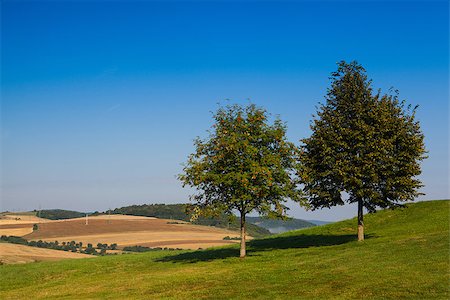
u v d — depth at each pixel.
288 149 36.94
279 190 35.91
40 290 32.22
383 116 38.06
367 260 29.64
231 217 36.91
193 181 35.75
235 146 34.94
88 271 39.12
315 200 41.50
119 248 94.88
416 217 50.31
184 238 110.00
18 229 123.12
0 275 39.59
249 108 37.66
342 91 41.28
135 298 26.03
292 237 50.34
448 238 32.81
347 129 38.38
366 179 38.38
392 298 20.64
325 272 27.69
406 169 38.00
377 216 54.81
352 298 21.34
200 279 30.00
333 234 49.62
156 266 38.94
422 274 23.86
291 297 22.73
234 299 23.61
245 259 36.91
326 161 38.66
